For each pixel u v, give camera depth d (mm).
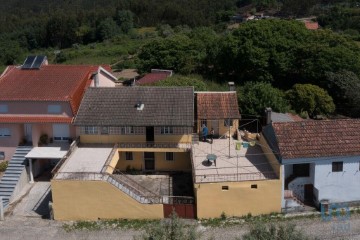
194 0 179125
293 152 34750
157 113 41688
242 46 65250
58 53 132500
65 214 35562
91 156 39688
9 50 129750
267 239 22719
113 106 42750
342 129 36812
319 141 35750
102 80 50625
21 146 42906
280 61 63406
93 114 41906
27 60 48281
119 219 35469
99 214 35469
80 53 125438
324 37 68438
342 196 35969
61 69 47281
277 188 34781
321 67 61531
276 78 65875
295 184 36219
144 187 39938
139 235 32406
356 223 33594
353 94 57719
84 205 35312
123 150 41094
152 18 163375
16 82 44938
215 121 43562
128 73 88062
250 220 34500
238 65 66312
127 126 40906
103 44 137625
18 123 42188
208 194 34594
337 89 59906
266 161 38656
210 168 37375
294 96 55312
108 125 40688
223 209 34969
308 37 67875
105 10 172875
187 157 43000
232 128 43781
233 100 44625
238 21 147375
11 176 40438
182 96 43719
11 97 42188
